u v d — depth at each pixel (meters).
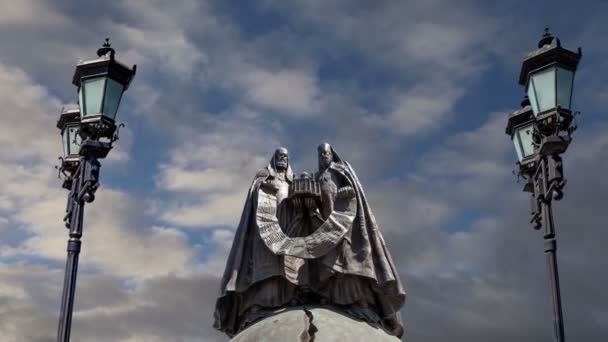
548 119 12.94
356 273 13.44
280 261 13.55
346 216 13.70
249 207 14.22
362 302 13.52
